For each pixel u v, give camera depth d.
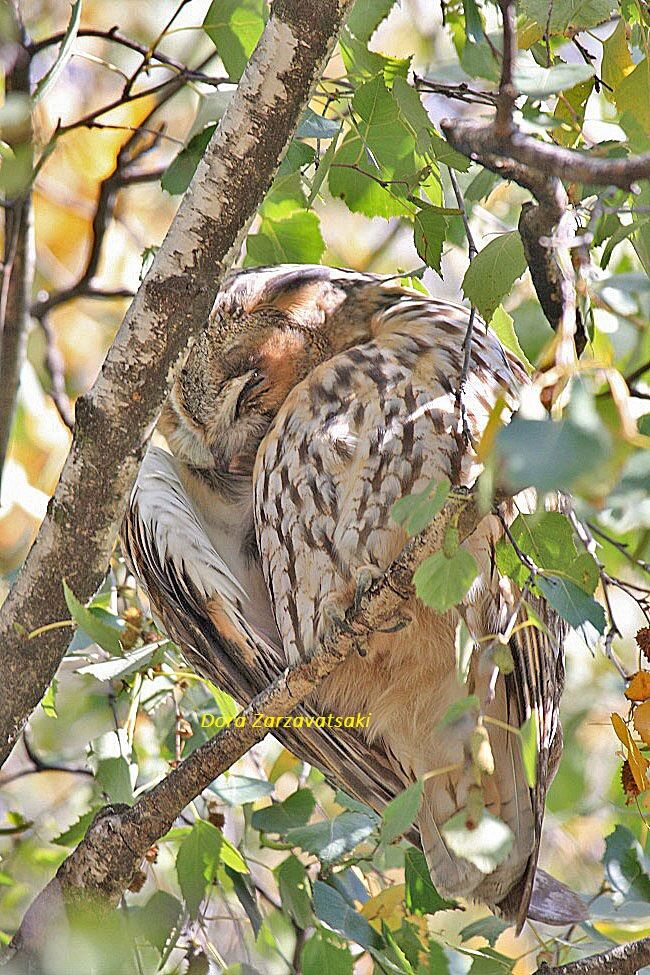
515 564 4.85
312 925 6.20
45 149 6.14
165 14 10.12
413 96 5.59
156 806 5.45
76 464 5.25
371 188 6.29
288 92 4.82
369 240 11.22
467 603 5.92
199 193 4.94
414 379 6.34
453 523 4.15
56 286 11.03
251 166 4.90
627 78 4.90
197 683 7.68
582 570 4.76
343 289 7.46
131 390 5.12
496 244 5.11
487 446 3.65
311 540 6.36
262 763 8.60
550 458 3.29
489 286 5.14
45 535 5.39
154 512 6.83
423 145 5.62
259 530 6.71
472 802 4.27
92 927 5.05
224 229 4.98
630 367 8.27
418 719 6.18
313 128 6.36
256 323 7.45
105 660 6.75
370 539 6.17
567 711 9.77
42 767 7.90
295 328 7.44
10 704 5.64
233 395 7.43
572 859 10.11
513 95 3.93
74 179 10.75
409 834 6.43
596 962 5.47
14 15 6.83
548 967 5.52
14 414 7.60
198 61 9.56
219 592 6.64
